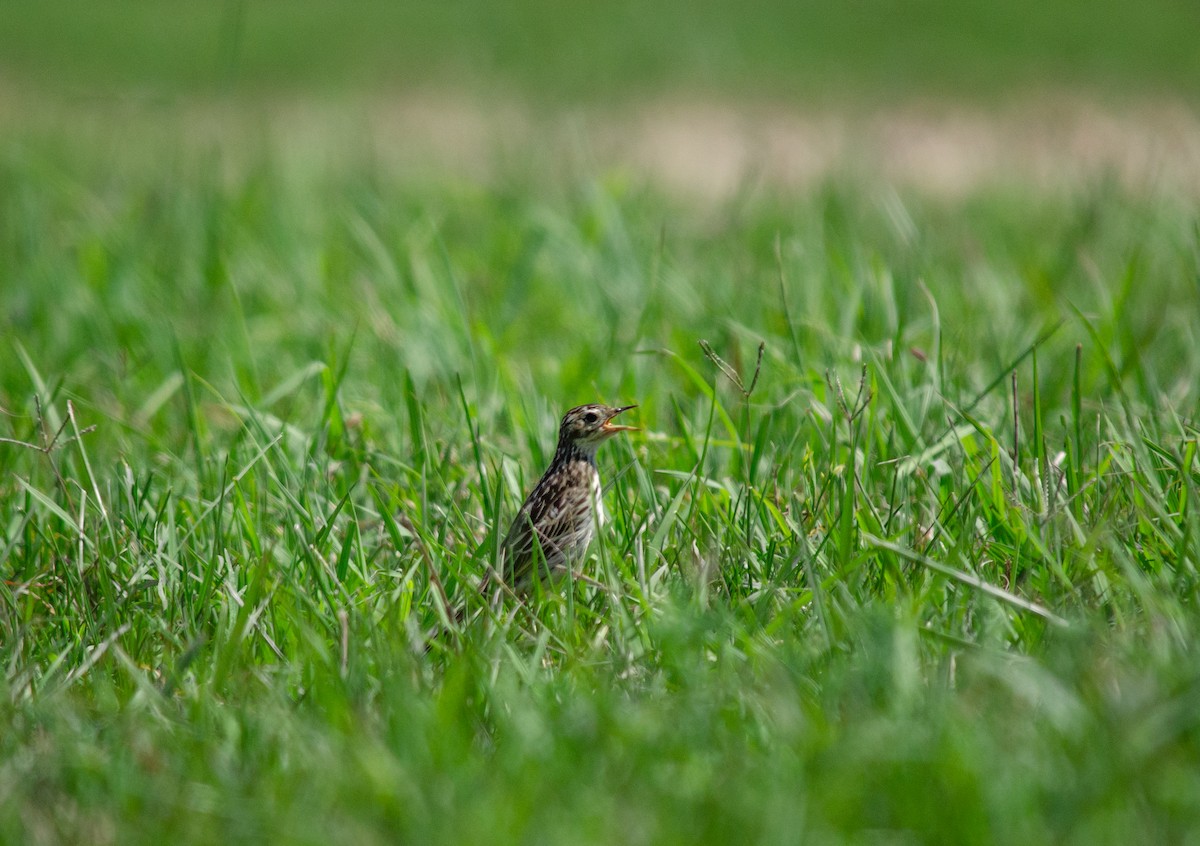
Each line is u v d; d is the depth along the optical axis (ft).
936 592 28.81
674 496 35.83
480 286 57.88
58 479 35.27
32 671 28.76
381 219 68.13
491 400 43.34
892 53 142.82
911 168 92.12
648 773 23.12
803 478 36.37
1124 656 25.43
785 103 121.80
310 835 21.90
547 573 33.06
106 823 23.35
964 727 23.31
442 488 36.50
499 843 21.34
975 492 32.73
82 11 171.73
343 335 52.70
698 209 77.56
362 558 33.37
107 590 31.42
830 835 21.33
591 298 56.13
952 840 21.25
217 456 39.99
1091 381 43.19
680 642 27.25
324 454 39.68
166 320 52.70
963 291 55.47
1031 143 100.32
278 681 28.14
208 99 130.00
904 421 36.76
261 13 170.91
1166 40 143.33
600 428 33.60
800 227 66.18
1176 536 29.84
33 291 58.13
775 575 31.14
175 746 25.57
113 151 99.50
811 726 24.00
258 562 32.73
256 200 73.46
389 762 23.41
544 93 127.95
